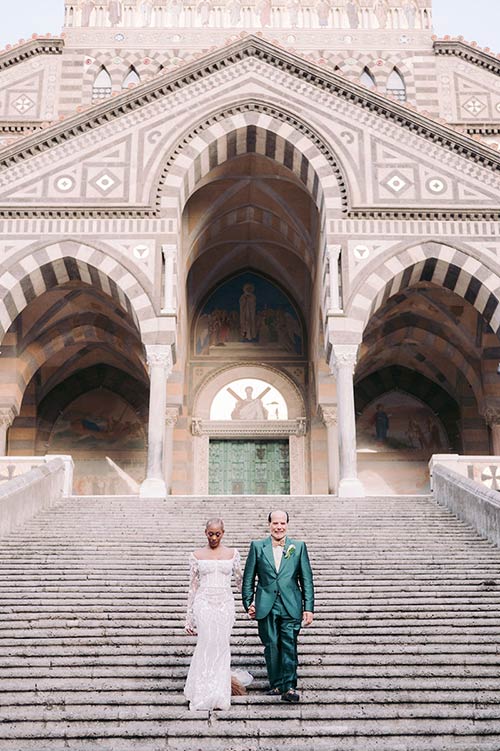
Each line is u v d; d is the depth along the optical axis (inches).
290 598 374.9
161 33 1282.0
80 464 1248.8
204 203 1125.7
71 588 506.3
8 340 1106.7
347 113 994.1
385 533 644.7
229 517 695.7
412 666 409.7
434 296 1149.1
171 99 999.6
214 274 1288.1
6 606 475.5
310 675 396.2
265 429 1240.8
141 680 395.2
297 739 341.4
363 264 932.6
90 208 945.5
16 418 1245.7
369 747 326.0
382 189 960.9
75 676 395.9
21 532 641.6
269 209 1164.5
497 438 1147.9
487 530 623.8
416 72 1268.5
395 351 1273.4
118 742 341.4
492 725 350.6
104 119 984.9
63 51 1264.8
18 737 341.7
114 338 1195.3
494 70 1269.7
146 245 939.3
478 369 1190.9
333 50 1280.8
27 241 935.0
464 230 946.1
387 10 1302.9
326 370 1124.5
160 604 481.7
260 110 1000.2
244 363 1273.4
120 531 646.5
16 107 1238.3
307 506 735.1
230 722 353.4
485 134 1245.1
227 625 361.4
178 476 1202.0
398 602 484.4
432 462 823.1
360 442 1275.8
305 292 1279.5
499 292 927.0
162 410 886.4
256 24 1293.1
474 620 456.4
